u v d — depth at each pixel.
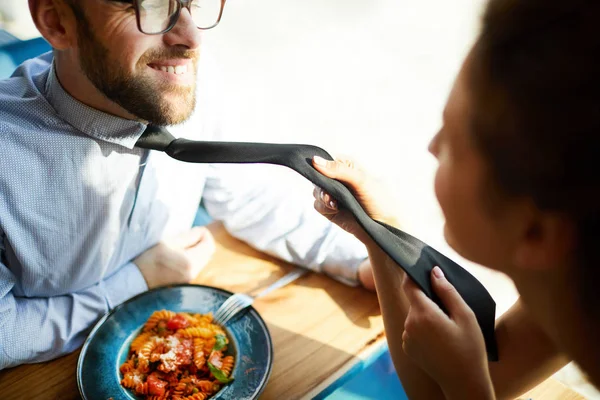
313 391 0.83
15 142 0.84
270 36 2.33
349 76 2.06
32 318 0.90
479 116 0.41
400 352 0.78
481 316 0.67
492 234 0.45
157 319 0.90
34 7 0.75
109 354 0.85
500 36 0.38
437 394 0.74
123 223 1.00
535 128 0.36
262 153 0.77
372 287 1.00
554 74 0.34
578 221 0.37
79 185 0.89
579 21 0.34
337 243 1.04
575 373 1.07
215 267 1.07
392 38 2.11
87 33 0.74
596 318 0.40
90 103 0.84
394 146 1.74
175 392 0.80
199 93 1.09
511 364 0.72
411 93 1.91
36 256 0.90
